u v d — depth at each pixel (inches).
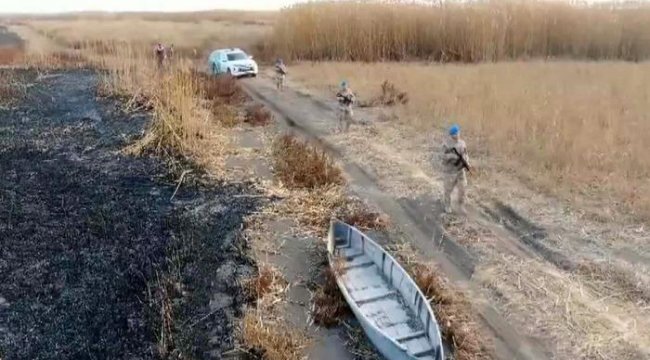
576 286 403.2
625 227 480.1
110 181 634.8
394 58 1428.4
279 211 541.3
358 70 1190.9
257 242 483.5
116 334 377.1
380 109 885.8
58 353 360.2
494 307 385.1
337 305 387.2
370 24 1418.6
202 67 1359.5
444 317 372.5
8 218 546.6
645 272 415.5
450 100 855.7
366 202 554.6
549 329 360.5
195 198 584.4
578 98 860.0
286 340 357.4
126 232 516.4
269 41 1534.2
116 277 443.5
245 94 1039.6
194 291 419.5
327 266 438.3
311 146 719.7
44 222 539.5
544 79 1029.2
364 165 649.0
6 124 857.5
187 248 481.1
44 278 444.5
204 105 910.4
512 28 1409.9
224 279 433.4
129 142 754.8
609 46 1401.3
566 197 537.0
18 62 1370.6
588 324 362.9
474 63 1325.0
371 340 349.4
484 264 437.7
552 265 432.8
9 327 386.3
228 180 623.2
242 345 358.6
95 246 493.0
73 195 600.4
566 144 642.2
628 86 949.2
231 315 390.9
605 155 611.5
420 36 1422.2
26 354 359.6
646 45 1386.6
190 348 358.6
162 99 867.4
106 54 1480.1
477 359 337.7
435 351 323.9
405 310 377.4
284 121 847.1
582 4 1449.3
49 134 805.9
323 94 1014.4
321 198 565.9
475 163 629.3
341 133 768.3
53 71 1272.1
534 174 589.3
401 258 452.1
